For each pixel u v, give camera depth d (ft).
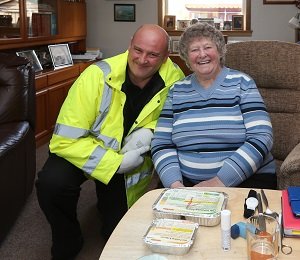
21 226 7.69
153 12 16.58
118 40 17.08
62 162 6.07
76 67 14.58
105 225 6.96
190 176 5.74
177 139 5.81
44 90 12.25
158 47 5.67
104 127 6.02
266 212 3.85
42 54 14.08
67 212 6.16
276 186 5.91
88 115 5.85
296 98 6.77
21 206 7.67
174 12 16.78
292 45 6.77
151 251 3.41
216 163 5.65
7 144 6.49
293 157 5.60
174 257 3.33
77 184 6.14
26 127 7.67
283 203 3.86
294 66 6.71
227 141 5.64
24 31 12.07
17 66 8.07
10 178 6.74
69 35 15.19
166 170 5.52
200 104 5.73
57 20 14.20
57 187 5.85
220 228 3.71
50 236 7.34
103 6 16.88
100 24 17.07
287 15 15.72
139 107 6.14
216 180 5.29
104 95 5.85
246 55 6.90
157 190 4.58
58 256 6.36
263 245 3.21
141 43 5.61
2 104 7.68
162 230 3.59
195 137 5.69
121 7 16.75
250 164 5.37
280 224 3.65
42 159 11.26
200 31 5.57
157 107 6.09
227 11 16.49
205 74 5.60
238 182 5.38
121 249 3.45
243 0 16.24
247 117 5.63
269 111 6.95
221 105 5.66
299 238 3.53
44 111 12.37
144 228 3.76
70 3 15.08
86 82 5.82
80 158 5.76
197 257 3.32
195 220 3.78
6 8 11.37
